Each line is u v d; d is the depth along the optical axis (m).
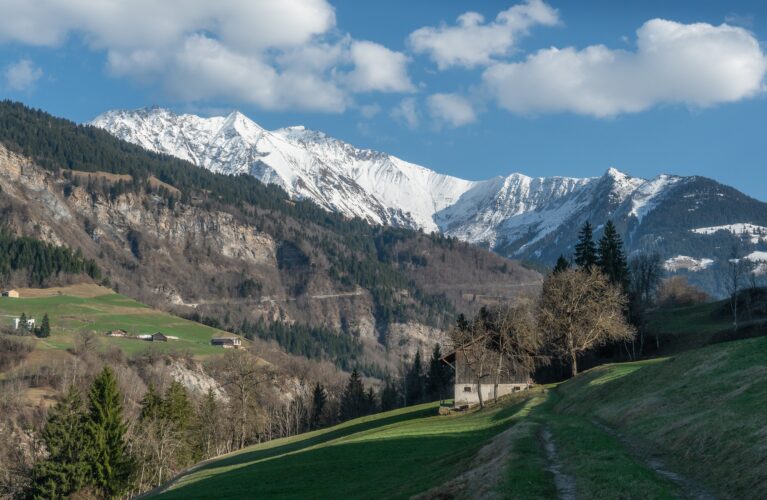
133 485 102.12
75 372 167.38
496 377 90.88
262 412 153.38
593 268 106.69
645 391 53.38
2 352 178.12
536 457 36.41
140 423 118.06
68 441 96.44
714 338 110.38
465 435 61.38
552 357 110.38
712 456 30.66
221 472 74.31
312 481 51.03
